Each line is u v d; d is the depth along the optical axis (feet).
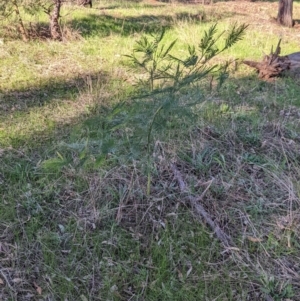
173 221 9.73
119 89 16.05
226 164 11.43
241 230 9.62
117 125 8.81
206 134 12.51
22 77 17.40
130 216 9.86
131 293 8.33
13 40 21.76
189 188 10.40
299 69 19.43
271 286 8.38
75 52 20.97
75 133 11.15
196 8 36.58
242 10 38.63
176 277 8.61
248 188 10.71
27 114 14.21
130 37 24.12
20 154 11.91
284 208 10.21
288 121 13.94
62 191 10.53
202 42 8.95
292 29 30.45
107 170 10.89
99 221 9.69
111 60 20.07
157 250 9.01
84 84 16.97
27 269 8.67
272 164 11.41
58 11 22.77
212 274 8.62
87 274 8.63
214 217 9.89
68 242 9.26
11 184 10.71
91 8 32.58
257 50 23.04
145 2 41.32
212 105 14.10
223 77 9.57
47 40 22.43
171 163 11.12
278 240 9.39
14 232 9.38
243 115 13.92
